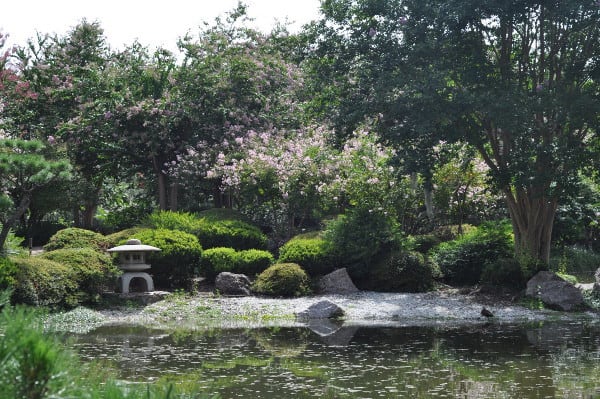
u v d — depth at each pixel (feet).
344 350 37.50
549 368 32.35
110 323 48.47
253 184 75.56
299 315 51.60
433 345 39.19
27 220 92.17
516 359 34.76
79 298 51.83
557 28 61.11
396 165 61.98
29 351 10.22
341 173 72.95
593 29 60.03
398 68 61.41
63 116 97.14
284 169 73.67
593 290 59.21
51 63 101.24
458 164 75.56
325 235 65.21
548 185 60.23
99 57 102.68
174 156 92.48
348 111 61.72
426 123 55.93
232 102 89.81
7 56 93.86
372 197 67.77
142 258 57.93
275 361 34.17
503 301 57.72
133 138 89.40
